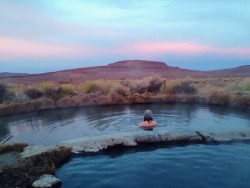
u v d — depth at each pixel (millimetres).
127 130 10023
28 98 17297
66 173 6480
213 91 17625
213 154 7418
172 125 10578
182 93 19031
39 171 6281
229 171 6262
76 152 7746
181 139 8617
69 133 9812
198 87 21109
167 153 7641
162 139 8570
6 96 16734
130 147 8203
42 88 18797
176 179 5906
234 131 8930
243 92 16922
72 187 5742
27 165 6473
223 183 5664
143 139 8539
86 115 13359
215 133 8828
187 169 6441
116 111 14352
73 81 28078
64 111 14820
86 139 8484
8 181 5762
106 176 6227
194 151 7715
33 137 9367
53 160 6934
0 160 6773
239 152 7520
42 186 5652
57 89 18953
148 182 5809
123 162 7078
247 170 6305
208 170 6348
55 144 8094
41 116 13383
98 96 18141
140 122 11312
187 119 11641
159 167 6625
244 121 11000
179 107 15242
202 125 10453
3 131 10352
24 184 5711
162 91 20094
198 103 16672
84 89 20438
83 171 6570
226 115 12406
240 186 5523
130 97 17734
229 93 16656
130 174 6277
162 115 12719
